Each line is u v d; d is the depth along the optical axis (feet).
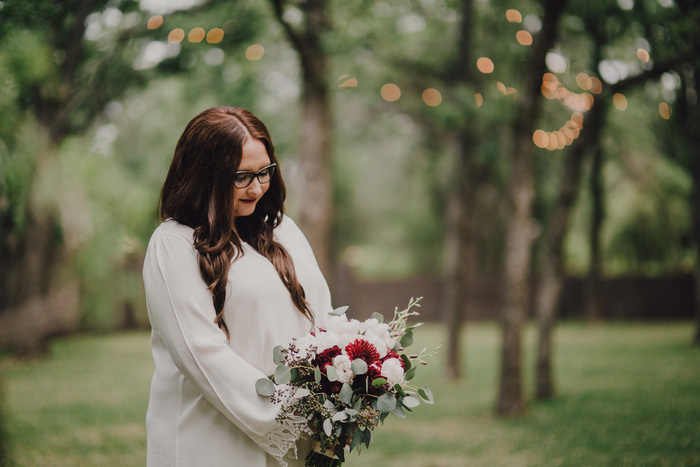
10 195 13.79
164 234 6.64
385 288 65.31
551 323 26.63
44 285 14.05
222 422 6.57
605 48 26.09
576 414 23.13
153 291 6.51
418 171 63.31
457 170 33.24
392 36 28.91
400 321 7.40
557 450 18.13
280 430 6.34
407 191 71.15
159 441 6.75
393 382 6.54
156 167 36.78
